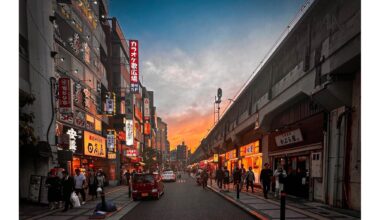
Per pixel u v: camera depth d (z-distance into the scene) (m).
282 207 7.66
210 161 54.66
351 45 8.77
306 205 11.41
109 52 33.09
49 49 15.83
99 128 26.05
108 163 28.72
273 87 16.78
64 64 19.12
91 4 25.64
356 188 9.52
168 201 14.94
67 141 17.53
